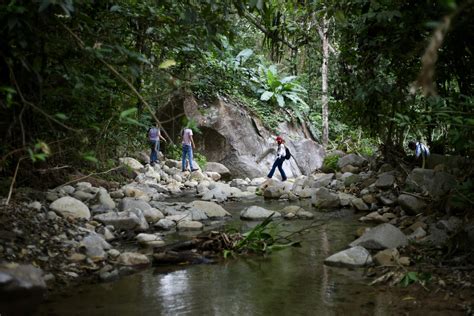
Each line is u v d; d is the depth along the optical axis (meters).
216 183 10.01
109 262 3.83
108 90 5.11
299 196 8.32
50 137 5.34
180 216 5.82
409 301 2.91
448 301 2.87
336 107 9.05
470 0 1.07
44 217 4.38
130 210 5.32
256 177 12.79
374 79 6.79
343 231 5.23
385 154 8.12
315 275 3.56
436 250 3.89
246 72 15.22
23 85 4.31
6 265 2.94
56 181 6.14
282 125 14.80
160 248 4.24
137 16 4.53
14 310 2.75
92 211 5.45
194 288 3.28
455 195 4.30
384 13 4.71
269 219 4.65
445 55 5.32
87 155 3.02
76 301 2.98
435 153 7.34
